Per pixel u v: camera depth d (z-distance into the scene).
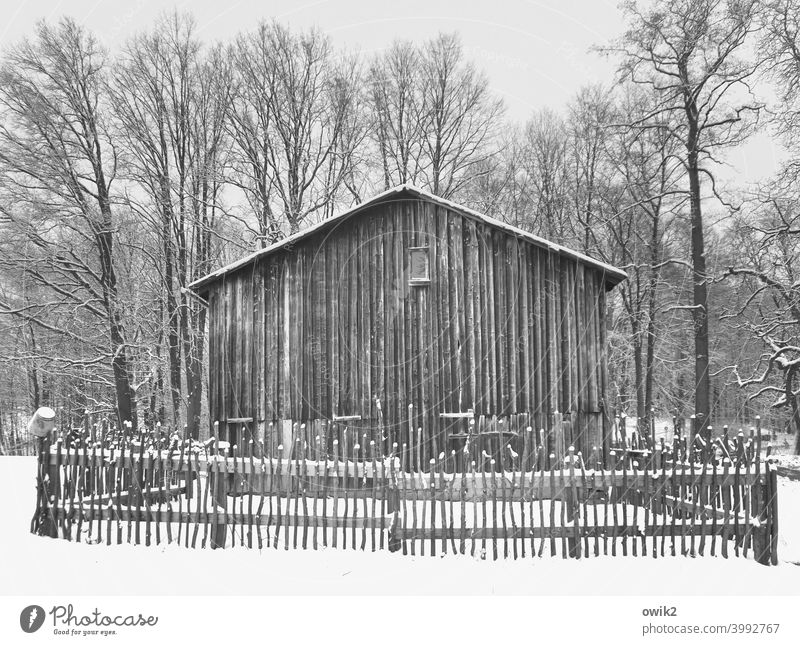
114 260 28.64
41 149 25.66
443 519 9.49
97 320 28.80
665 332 32.50
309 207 32.47
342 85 32.44
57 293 28.98
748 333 29.27
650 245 30.69
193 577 8.98
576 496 9.61
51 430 10.97
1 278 27.59
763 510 9.69
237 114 31.22
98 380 28.78
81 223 27.16
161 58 28.98
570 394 15.45
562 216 32.47
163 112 29.22
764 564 9.52
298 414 15.86
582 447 15.32
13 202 25.80
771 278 23.06
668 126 23.53
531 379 15.53
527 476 9.68
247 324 16.31
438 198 15.78
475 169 33.12
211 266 30.67
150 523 10.27
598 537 9.66
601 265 15.39
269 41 31.66
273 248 16.08
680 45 22.98
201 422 29.17
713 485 9.74
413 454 15.48
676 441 10.43
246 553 9.78
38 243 26.12
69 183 25.83
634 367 34.09
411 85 33.09
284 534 10.24
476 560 9.40
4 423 44.50
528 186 33.12
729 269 22.56
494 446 15.33
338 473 9.88
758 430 9.69
